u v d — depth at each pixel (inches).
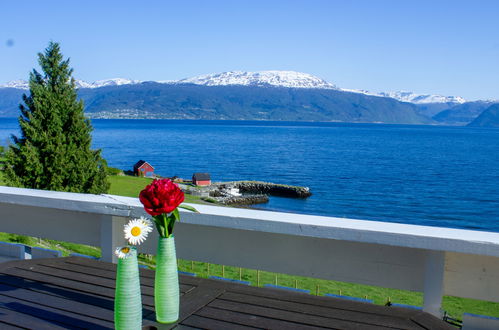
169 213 51.2
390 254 65.5
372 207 1535.4
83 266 69.2
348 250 67.6
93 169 718.5
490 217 1371.8
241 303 55.4
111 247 80.4
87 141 719.7
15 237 399.2
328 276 69.1
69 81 718.5
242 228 65.5
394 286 65.9
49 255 88.1
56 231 89.4
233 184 2004.2
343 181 2064.5
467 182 2017.7
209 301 55.9
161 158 2925.7
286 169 2465.6
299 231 62.2
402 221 1330.0
